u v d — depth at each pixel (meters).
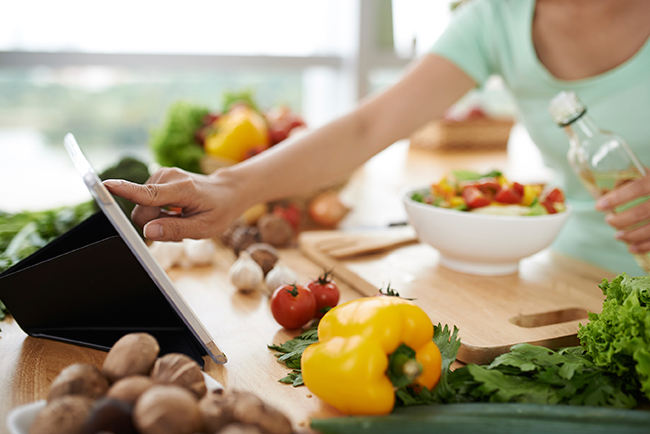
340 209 1.41
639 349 0.59
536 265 1.11
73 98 2.17
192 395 0.49
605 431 0.52
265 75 2.52
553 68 1.24
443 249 1.03
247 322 0.86
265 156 0.97
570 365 0.63
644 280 0.66
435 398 0.61
